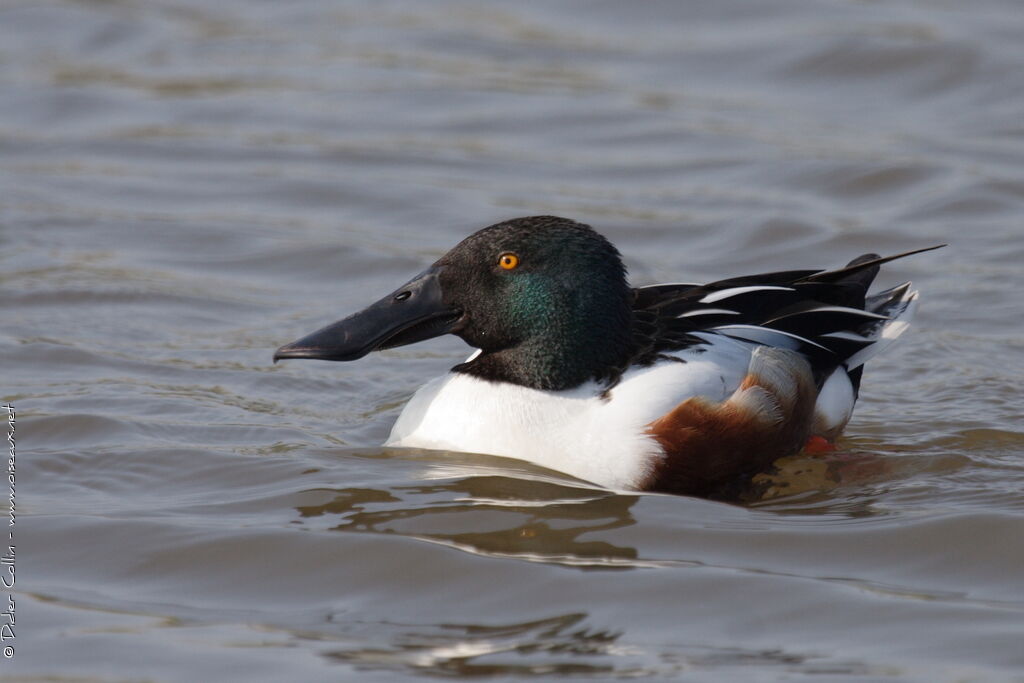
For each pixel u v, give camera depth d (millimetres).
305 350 10617
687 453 10664
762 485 10969
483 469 10797
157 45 23984
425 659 8164
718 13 24562
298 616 8711
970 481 10906
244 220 17609
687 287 11945
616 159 19625
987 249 16609
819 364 11852
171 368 13344
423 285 10930
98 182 18703
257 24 25094
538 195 18422
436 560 9305
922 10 24188
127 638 8438
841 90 21734
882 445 11844
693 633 8438
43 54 23375
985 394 12945
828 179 18672
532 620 8602
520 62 23109
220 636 8453
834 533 9797
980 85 21484
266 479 10727
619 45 23609
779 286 11922
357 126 20766
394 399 12883
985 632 8438
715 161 19406
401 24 24906
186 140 20234
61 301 14844
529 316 10820
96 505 10281
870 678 7922
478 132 20562
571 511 10078
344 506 10148
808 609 8719
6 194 18047
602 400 10844
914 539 9688
